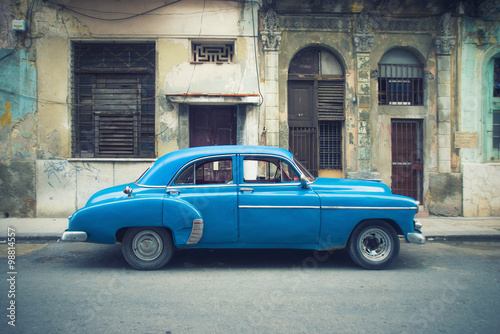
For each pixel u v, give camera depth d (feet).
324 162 28.86
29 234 21.25
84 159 26.73
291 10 27.37
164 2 27.12
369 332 9.64
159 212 14.58
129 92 27.84
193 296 12.21
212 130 28.37
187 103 27.09
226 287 13.15
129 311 10.90
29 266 15.72
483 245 20.72
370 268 15.51
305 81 28.40
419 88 29.04
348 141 28.04
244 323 10.12
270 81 27.37
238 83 27.43
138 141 27.78
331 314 10.78
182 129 27.22
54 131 26.96
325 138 28.91
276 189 15.30
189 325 9.98
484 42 28.35
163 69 27.25
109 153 27.94
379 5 27.45
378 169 28.55
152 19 27.17
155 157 27.30
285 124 27.76
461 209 28.30
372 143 28.17
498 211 28.30
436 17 28.25
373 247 15.69
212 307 11.27
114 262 16.46
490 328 9.96
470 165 28.25
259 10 27.37
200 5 27.25
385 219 15.62
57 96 26.99
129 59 27.76
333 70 28.84
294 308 11.23
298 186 15.47
